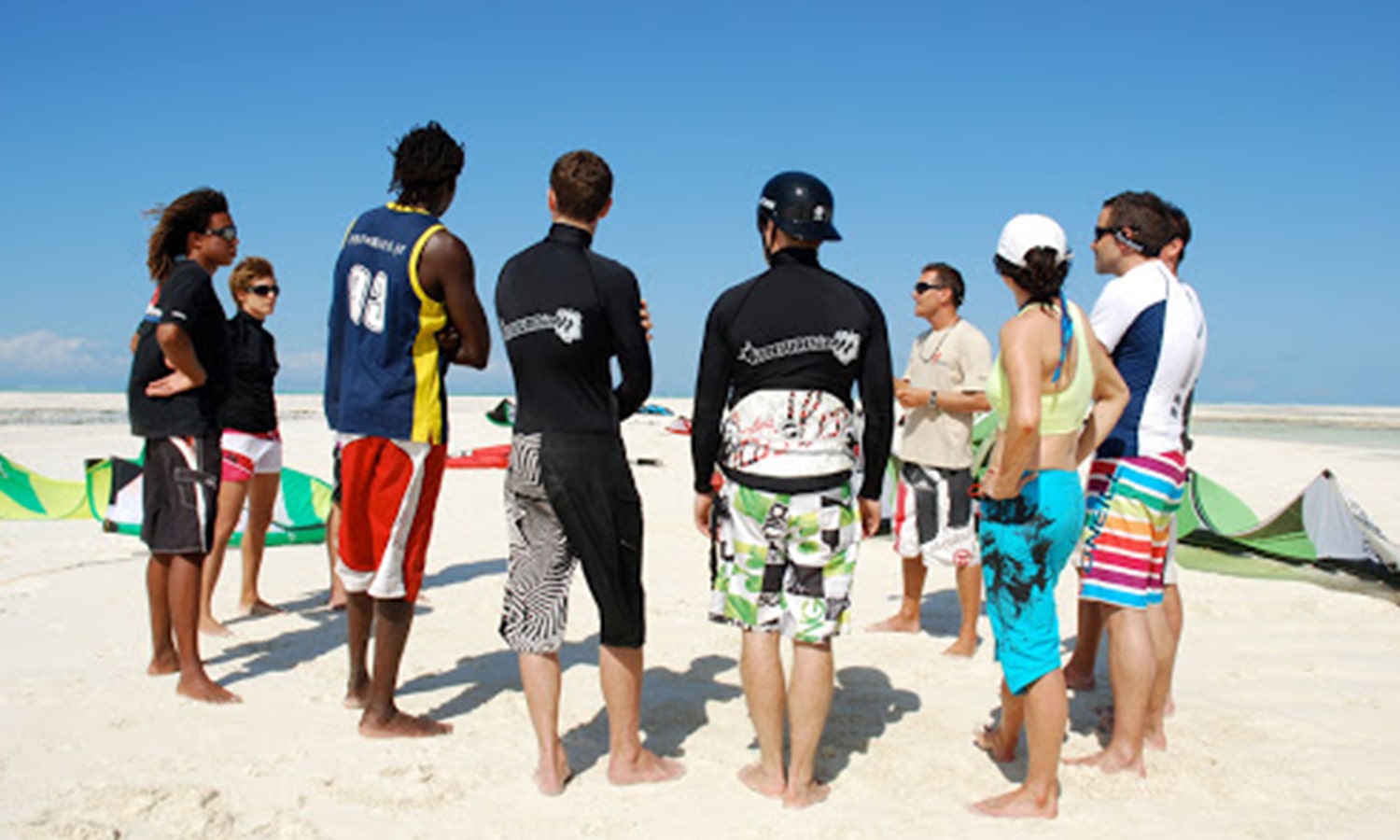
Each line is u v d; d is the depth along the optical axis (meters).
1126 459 3.85
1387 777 3.81
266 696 4.56
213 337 4.50
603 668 3.67
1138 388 3.87
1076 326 3.42
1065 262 3.40
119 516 8.51
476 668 5.09
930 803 3.56
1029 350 3.29
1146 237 4.07
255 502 6.01
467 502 11.31
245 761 3.80
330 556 6.27
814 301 3.50
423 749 3.96
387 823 3.31
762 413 3.53
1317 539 8.19
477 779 3.68
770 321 3.50
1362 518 8.18
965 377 5.42
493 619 6.11
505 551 8.38
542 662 3.62
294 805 3.43
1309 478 15.09
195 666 4.48
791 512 3.50
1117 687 3.84
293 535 8.39
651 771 3.73
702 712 4.49
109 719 4.21
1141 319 3.88
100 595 6.34
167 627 4.78
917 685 4.95
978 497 3.58
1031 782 3.45
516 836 3.24
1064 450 3.44
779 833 3.29
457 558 8.05
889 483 9.53
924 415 5.59
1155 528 3.84
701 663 5.26
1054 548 3.41
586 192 3.65
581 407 3.56
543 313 3.53
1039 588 3.43
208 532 4.48
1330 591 7.24
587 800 3.53
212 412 4.50
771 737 3.62
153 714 4.27
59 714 4.25
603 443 3.58
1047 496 3.40
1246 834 3.31
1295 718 4.51
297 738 4.05
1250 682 5.07
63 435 19.98
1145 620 3.83
